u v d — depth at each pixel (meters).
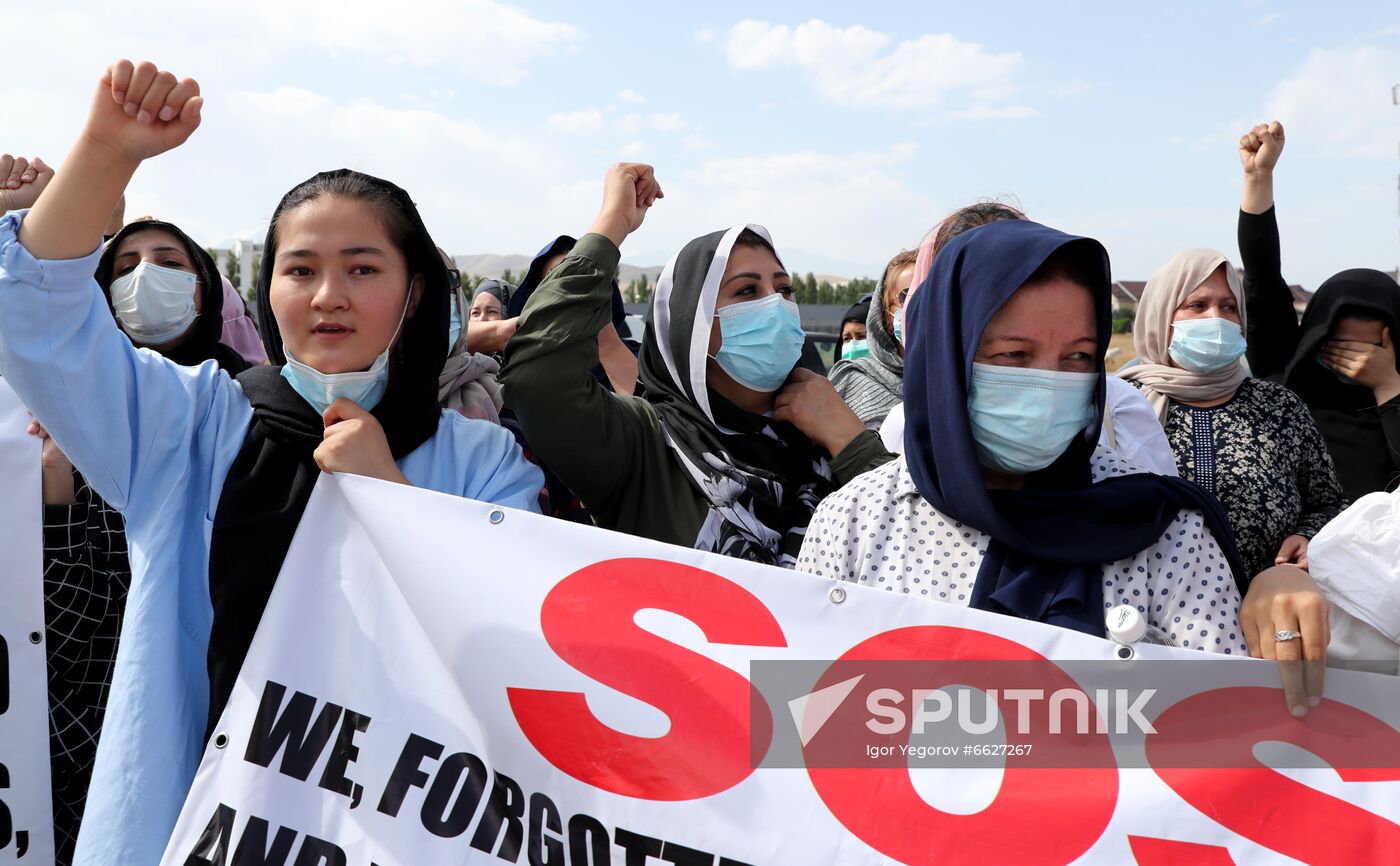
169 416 2.34
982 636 1.99
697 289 3.00
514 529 2.26
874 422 4.12
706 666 2.11
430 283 2.50
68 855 2.71
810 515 2.97
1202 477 3.72
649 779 2.07
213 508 2.38
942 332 2.07
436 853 2.12
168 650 2.23
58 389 2.16
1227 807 1.88
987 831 1.93
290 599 2.30
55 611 2.71
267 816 2.17
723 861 2.00
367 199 2.41
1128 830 1.89
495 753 2.15
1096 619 1.99
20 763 2.56
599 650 2.15
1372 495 2.10
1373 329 4.64
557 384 2.79
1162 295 4.02
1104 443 2.64
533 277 4.81
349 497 2.31
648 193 3.09
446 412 2.69
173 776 2.18
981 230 2.10
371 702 2.23
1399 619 2.01
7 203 3.96
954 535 2.12
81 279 2.14
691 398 3.03
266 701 2.23
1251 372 5.06
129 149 2.08
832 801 2.00
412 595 2.24
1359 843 1.84
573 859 2.07
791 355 3.03
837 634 2.07
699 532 2.85
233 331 4.70
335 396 2.39
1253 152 4.85
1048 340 2.03
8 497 2.64
